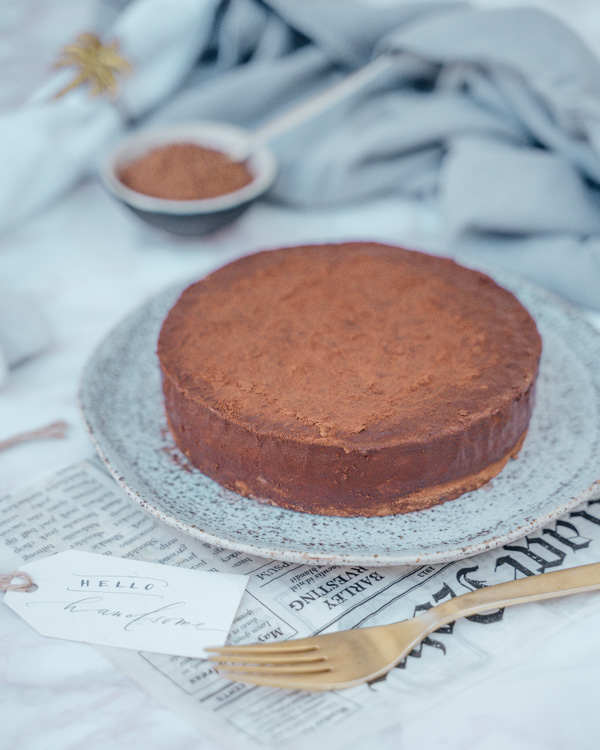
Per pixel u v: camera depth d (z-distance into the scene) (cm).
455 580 51
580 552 52
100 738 47
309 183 75
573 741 47
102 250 73
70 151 75
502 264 68
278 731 46
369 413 52
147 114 78
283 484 53
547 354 61
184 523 51
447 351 55
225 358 55
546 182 68
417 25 74
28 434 59
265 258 62
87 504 55
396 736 47
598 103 66
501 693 48
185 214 69
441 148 75
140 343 62
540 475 54
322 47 76
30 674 48
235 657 48
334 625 50
